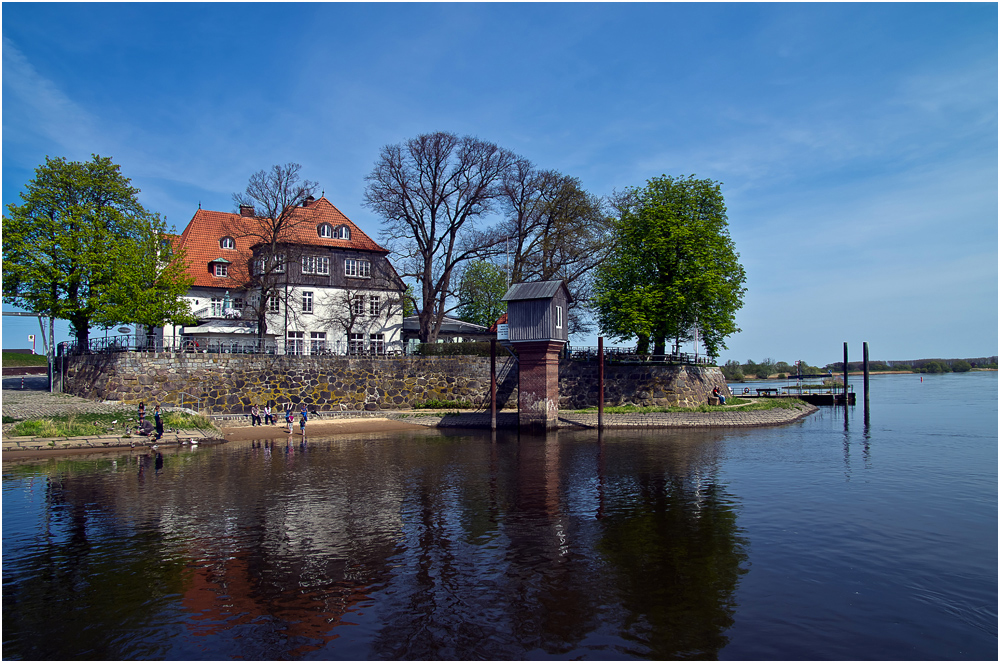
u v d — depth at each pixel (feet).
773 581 44.11
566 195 170.50
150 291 136.98
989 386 370.53
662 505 66.54
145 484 77.61
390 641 35.14
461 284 192.44
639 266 165.48
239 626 37.09
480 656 33.37
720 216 164.96
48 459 97.66
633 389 162.20
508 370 161.79
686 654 33.53
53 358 157.58
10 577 45.39
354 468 88.94
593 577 44.96
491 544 52.85
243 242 179.32
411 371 158.10
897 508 65.10
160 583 44.09
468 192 167.12
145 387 131.64
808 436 129.08
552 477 82.02
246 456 100.63
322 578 44.96
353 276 181.98
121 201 150.92
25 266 135.64
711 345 168.55
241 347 151.84
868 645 34.50
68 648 34.37
